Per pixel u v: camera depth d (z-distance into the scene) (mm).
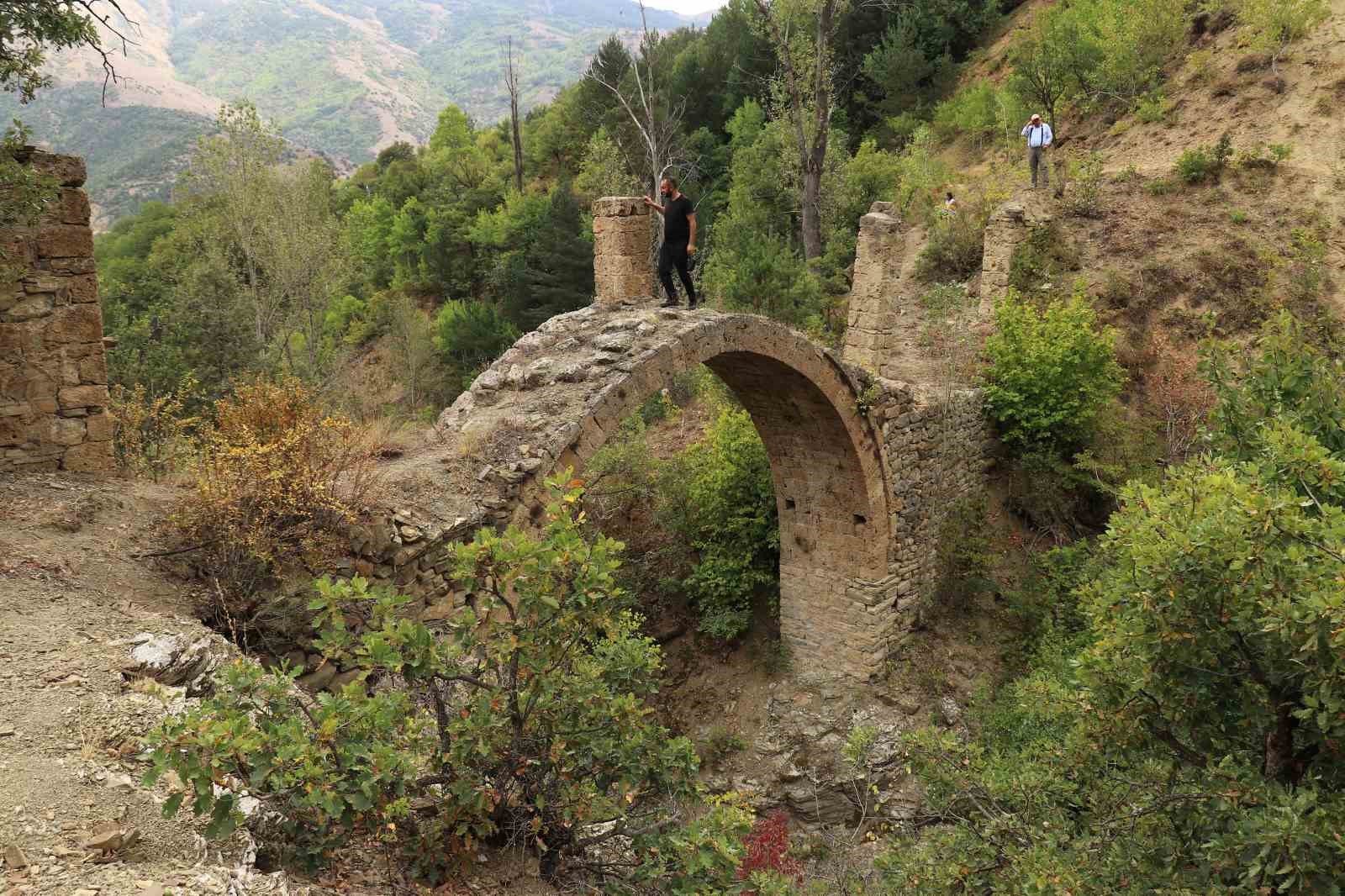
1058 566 16172
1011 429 17578
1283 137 21906
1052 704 8219
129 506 7867
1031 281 20062
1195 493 6258
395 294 44625
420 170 55062
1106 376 17391
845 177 28828
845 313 22375
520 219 41594
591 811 5418
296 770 4148
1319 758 6020
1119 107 27125
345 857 4891
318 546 7379
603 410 10008
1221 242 19562
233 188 29062
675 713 16141
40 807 4051
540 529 9211
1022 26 36500
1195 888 5730
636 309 12289
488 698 5078
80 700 4953
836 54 37875
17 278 7934
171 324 21609
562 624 5250
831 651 15797
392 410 26656
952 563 16609
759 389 13828
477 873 5152
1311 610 5031
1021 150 28031
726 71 42406
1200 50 26359
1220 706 6371
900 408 15039
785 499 15758
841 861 11977
